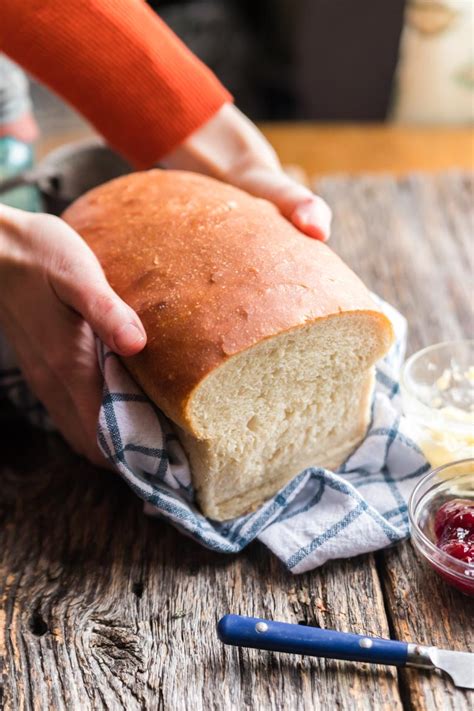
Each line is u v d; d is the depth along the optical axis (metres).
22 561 0.61
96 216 0.68
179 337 0.57
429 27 1.23
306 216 0.65
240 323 0.56
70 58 0.75
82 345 0.63
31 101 1.37
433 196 0.97
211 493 0.61
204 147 0.77
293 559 0.58
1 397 0.74
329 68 1.37
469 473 0.60
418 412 0.63
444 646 0.54
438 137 1.12
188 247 0.62
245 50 1.58
